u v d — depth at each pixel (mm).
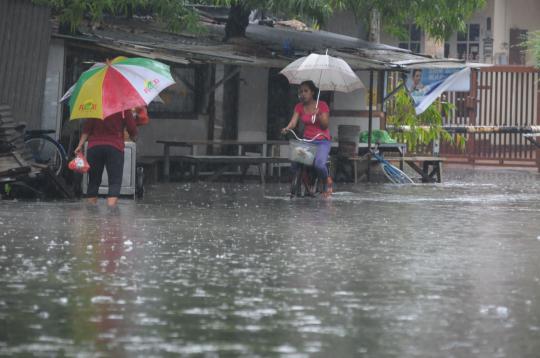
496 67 58062
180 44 38594
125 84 28031
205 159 39875
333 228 22500
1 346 10852
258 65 37844
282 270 16062
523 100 58500
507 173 52031
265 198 31828
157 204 28609
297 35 45188
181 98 43094
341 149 43031
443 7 43125
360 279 15336
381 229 22469
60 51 34375
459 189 38406
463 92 58312
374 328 11898
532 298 13945
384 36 65500
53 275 15219
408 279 15375
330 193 32750
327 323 12141
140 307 12938
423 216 26000
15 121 32312
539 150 56156
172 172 42562
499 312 12789
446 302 13570
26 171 28562
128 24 40875
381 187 39094
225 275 15477
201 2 41031
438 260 17469
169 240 19609
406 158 43375
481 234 21781
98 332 11531
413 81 49406
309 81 32688
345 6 42969
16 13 32406
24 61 32500
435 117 53812
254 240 19891
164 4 37031
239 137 44219
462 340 11336
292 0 38531
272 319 12328
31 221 22656
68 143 36219
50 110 34312
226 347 10875
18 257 16969
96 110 27375
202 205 28469
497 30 67250
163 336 11367
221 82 41281
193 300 13461
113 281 14789
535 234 21891
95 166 28188
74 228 21391
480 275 15852
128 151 30812
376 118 47812
